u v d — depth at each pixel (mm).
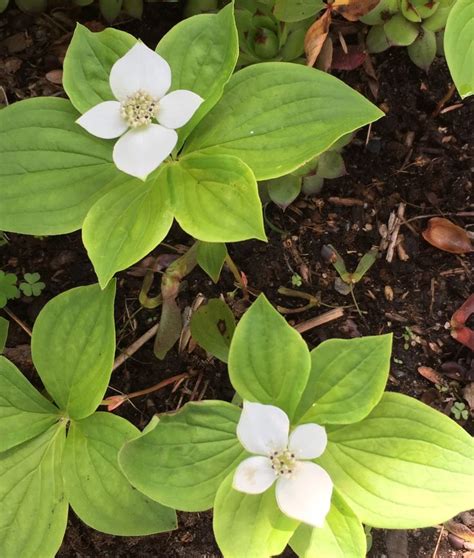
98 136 157
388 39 209
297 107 164
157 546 198
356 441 161
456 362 214
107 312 168
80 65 168
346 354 160
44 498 171
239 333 154
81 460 170
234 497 152
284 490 143
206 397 210
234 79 169
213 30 166
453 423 156
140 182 167
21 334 211
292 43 205
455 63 180
